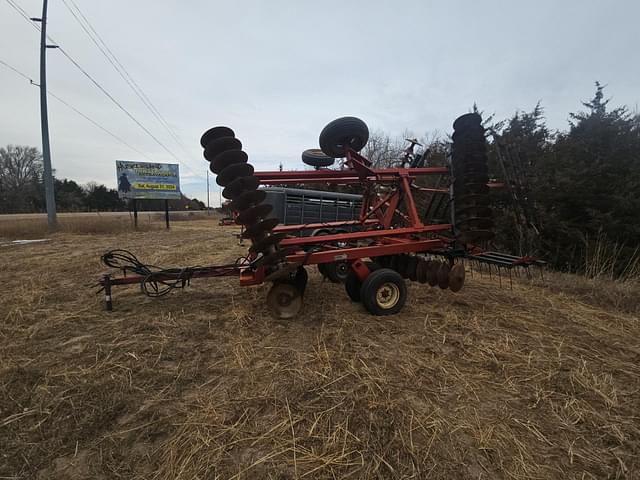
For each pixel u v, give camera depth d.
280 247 3.94
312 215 8.59
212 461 1.78
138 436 1.98
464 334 3.44
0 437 1.98
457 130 4.19
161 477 1.70
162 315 4.01
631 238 6.36
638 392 2.44
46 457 1.83
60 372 2.68
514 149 4.59
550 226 6.65
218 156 3.24
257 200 3.36
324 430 2.00
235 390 2.43
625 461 1.80
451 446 1.88
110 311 4.15
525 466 1.76
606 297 4.64
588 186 6.47
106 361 2.86
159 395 2.38
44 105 15.77
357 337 3.34
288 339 3.30
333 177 4.58
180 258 8.41
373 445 1.89
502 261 4.03
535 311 4.18
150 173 19.20
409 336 3.37
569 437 1.98
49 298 4.73
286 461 1.78
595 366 2.80
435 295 4.89
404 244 4.27
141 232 17.45
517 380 2.57
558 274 6.09
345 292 5.05
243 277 3.72
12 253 9.14
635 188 6.33
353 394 2.36
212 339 3.33
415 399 2.31
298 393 2.38
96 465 1.78
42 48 15.46
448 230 4.71
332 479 1.67
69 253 9.13
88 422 2.10
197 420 2.11
